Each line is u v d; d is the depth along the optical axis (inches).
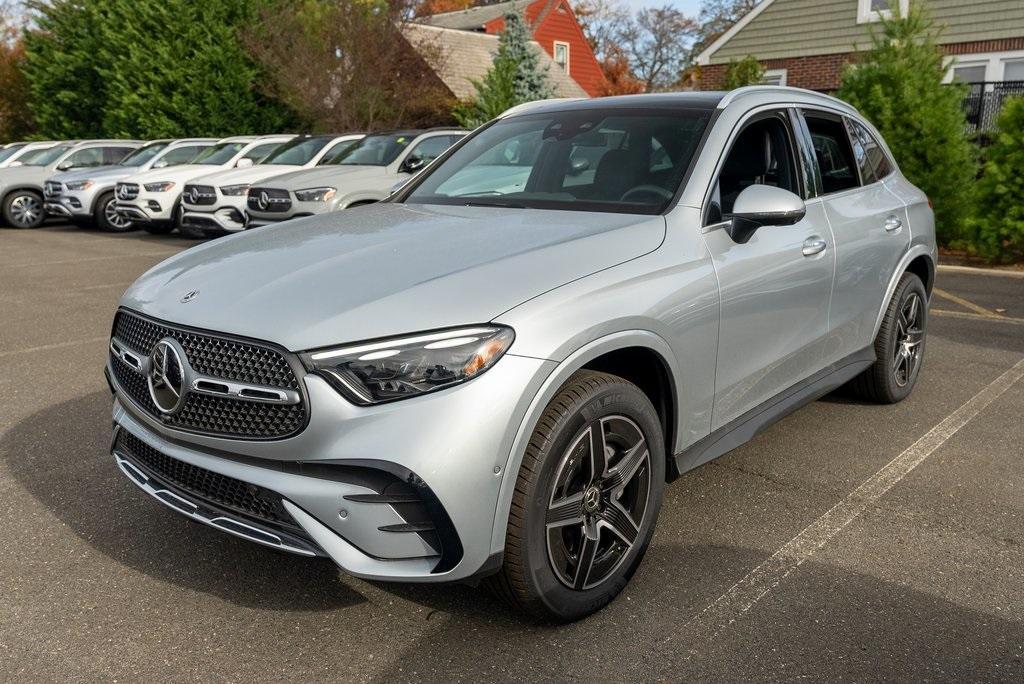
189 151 674.8
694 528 141.1
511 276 106.7
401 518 97.7
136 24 986.7
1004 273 410.3
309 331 98.9
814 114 174.6
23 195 687.7
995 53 714.2
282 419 99.4
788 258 147.4
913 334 206.1
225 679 101.7
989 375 230.2
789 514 146.4
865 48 780.6
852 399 209.3
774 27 839.7
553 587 107.3
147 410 113.6
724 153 142.1
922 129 451.8
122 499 151.0
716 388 133.5
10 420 192.9
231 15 992.2
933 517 145.5
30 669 103.0
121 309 123.3
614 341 109.8
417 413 96.0
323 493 97.5
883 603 118.5
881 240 182.1
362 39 860.6
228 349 103.2
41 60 1218.0
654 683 100.9
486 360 98.2
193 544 134.7
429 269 109.0
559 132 159.2
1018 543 136.4
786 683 101.0
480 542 99.0
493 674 102.7
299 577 125.1
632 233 123.4
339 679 101.9
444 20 1637.6
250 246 129.0
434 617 114.7
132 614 115.4
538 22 1588.3
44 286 382.6
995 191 413.1
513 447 99.4
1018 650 107.9
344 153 470.9
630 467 114.9
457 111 906.1
